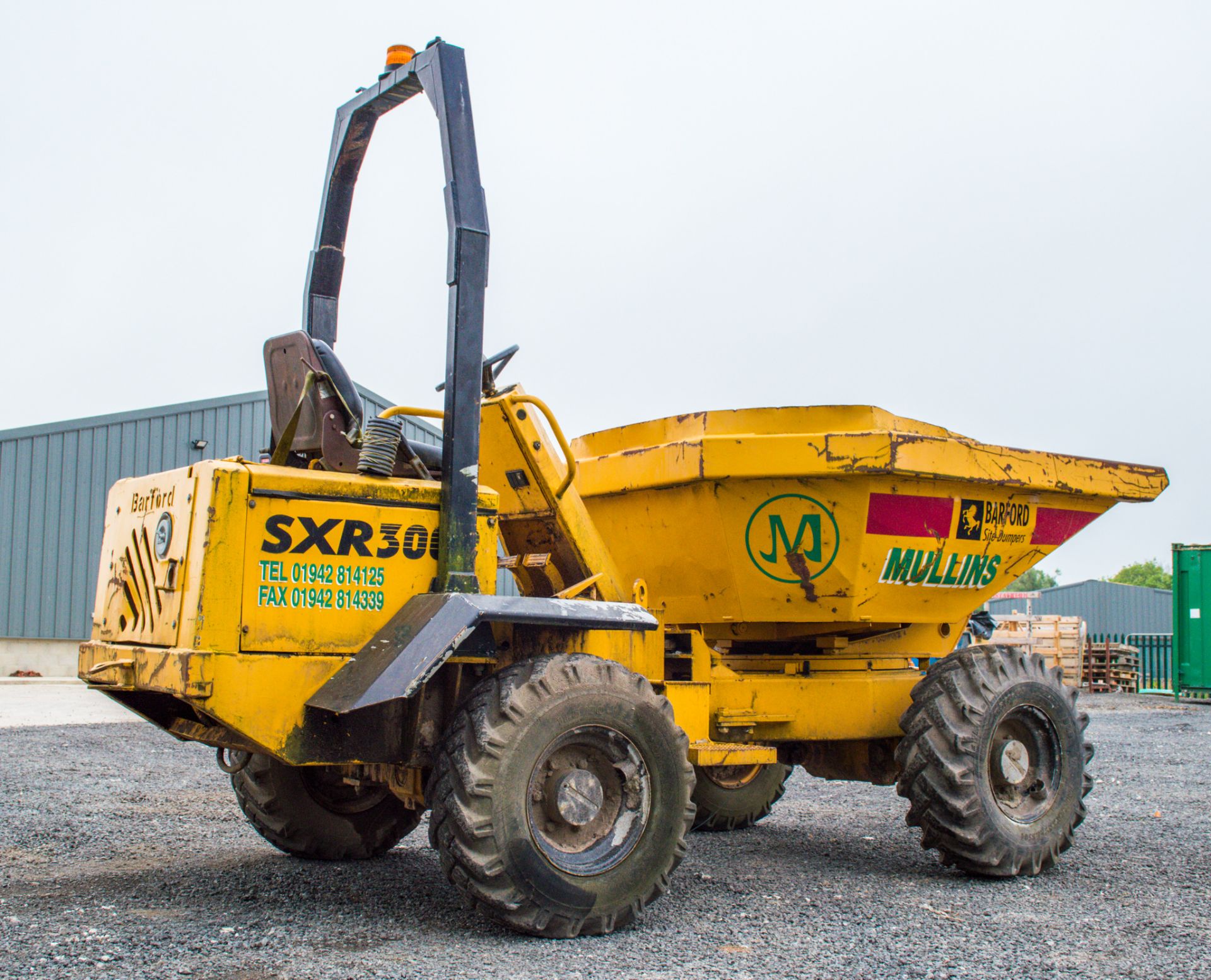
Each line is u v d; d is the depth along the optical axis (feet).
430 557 13.93
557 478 16.61
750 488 17.52
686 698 16.96
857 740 19.98
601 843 13.89
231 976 11.32
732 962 12.35
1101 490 20.08
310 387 14.30
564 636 15.80
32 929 13.01
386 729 13.66
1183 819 23.29
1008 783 18.06
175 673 12.33
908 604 18.86
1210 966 12.41
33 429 60.34
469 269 14.06
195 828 20.68
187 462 64.13
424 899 15.08
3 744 32.50
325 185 16.69
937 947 13.10
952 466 17.60
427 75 14.62
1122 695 71.67
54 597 60.64
